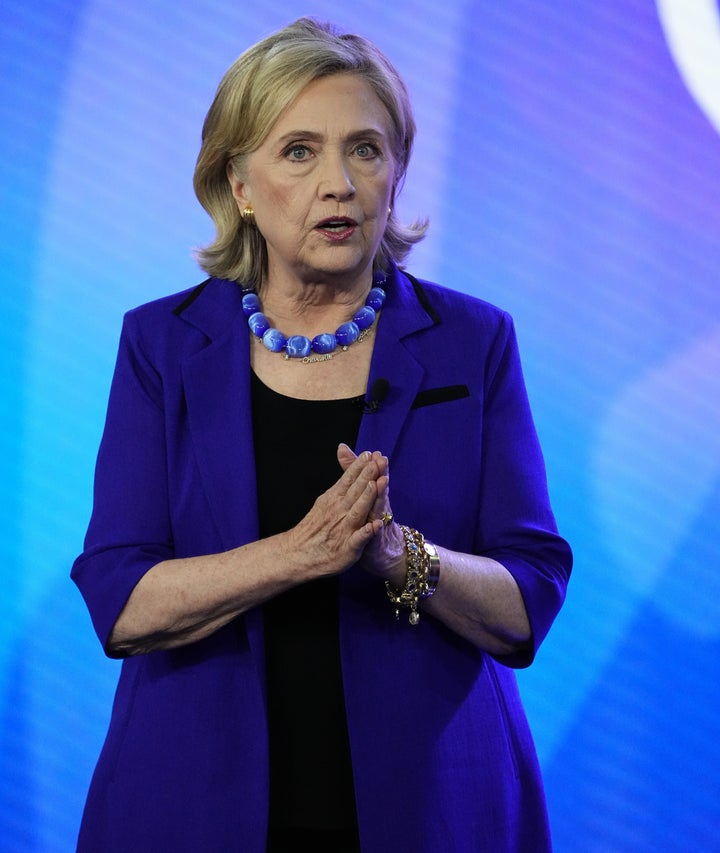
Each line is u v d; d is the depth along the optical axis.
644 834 11.62
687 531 11.51
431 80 11.52
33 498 11.54
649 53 11.46
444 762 6.71
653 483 11.50
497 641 6.90
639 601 11.55
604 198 11.48
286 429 7.06
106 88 11.55
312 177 6.87
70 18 11.54
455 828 6.66
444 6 11.53
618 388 11.48
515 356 7.50
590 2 11.52
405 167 7.48
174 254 11.55
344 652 6.72
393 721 6.69
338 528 6.30
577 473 11.49
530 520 7.11
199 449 7.04
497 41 11.52
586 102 11.49
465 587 6.66
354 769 6.59
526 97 11.51
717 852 11.58
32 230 11.51
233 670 6.83
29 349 11.52
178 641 6.77
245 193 7.39
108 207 11.54
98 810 6.90
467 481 7.06
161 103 11.57
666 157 11.47
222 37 11.59
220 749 6.72
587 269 11.49
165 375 7.27
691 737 11.59
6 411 11.52
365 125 6.88
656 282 11.48
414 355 7.27
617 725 11.61
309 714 6.75
